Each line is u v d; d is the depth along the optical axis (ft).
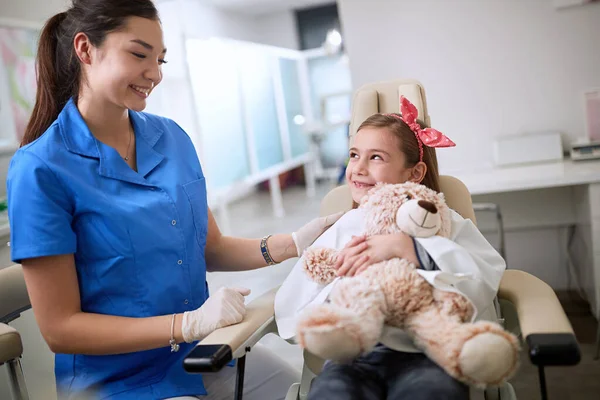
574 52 7.97
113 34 3.58
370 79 8.63
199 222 4.22
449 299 3.05
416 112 4.12
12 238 3.52
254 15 27.09
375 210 3.53
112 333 3.52
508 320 3.96
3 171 8.64
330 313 2.87
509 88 8.24
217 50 15.62
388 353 3.35
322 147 26.45
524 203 8.09
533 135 7.98
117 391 3.80
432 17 8.27
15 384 3.87
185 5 21.38
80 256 3.78
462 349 2.69
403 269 3.19
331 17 26.53
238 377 3.65
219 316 3.53
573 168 7.11
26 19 9.25
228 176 15.85
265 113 19.47
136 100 3.77
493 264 3.65
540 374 2.80
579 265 8.05
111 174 3.84
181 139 4.53
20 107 9.09
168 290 3.92
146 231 3.82
